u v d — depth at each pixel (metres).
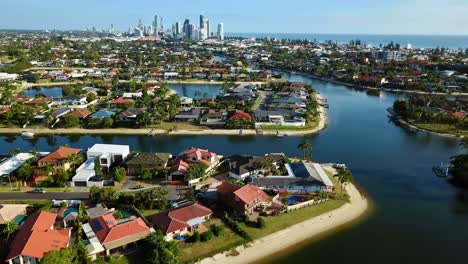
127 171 110.38
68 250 64.56
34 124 167.62
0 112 175.00
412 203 96.75
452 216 90.25
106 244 69.56
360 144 148.12
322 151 138.38
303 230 81.81
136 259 69.19
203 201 91.88
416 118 181.38
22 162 112.81
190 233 77.81
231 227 80.69
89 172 105.75
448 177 114.19
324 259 72.75
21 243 66.94
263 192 92.25
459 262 72.75
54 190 99.00
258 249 74.62
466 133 163.12
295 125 169.50
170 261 66.38
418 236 81.25
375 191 103.69
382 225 85.38
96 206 86.06
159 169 108.94
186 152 119.88
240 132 160.25
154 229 77.06
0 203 90.25
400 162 127.56
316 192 98.00
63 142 148.88
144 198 88.50
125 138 153.75
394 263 72.00
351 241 78.88
